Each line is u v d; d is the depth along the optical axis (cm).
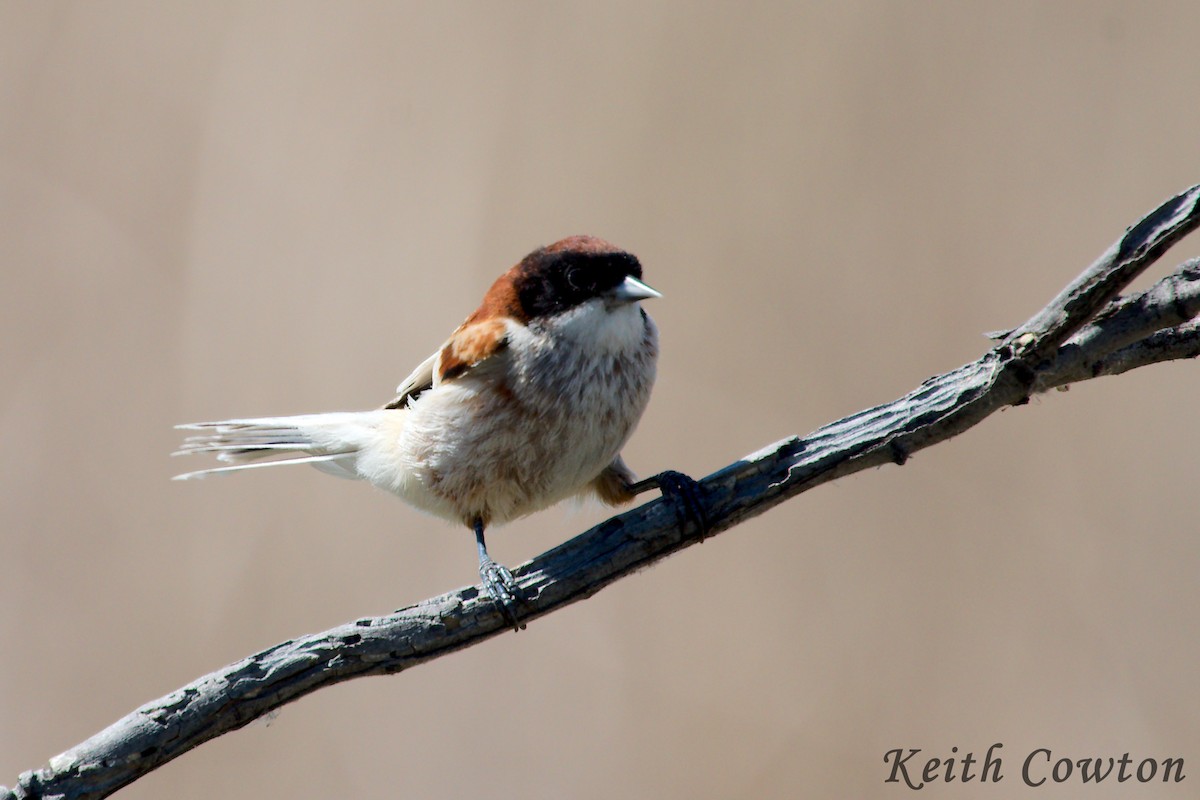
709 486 762
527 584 756
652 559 761
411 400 943
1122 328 639
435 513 899
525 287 848
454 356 848
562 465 859
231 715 713
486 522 891
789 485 745
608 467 916
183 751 708
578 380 834
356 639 733
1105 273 606
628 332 849
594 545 764
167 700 707
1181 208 585
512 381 838
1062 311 630
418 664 744
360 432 938
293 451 965
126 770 694
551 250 852
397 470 897
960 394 697
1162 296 631
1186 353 644
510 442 846
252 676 715
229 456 970
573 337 832
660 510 762
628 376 852
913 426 712
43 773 686
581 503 945
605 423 851
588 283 833
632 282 830
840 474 738
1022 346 654
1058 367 655
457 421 849
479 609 748
